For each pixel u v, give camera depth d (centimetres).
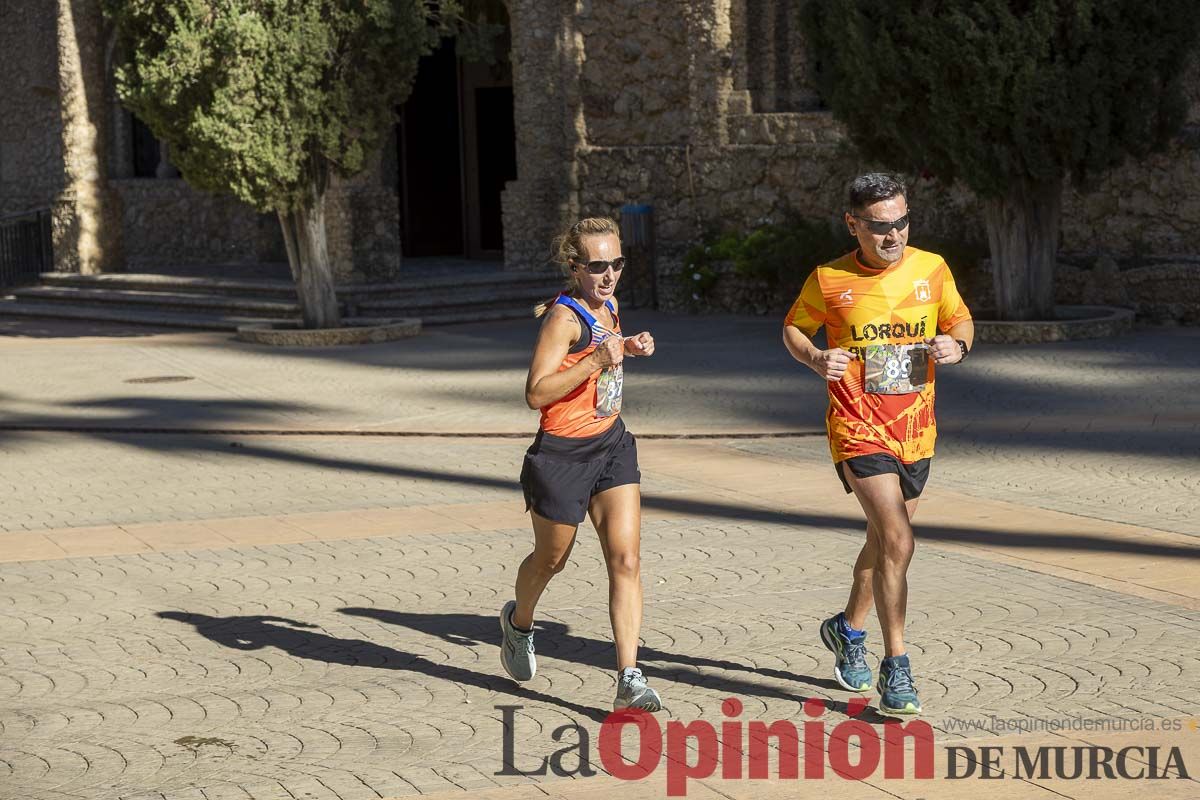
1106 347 1783
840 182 2325
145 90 2034
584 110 2670
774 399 1517
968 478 1091
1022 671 620
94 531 994
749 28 2459
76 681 657
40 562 900
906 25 1791
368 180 2584
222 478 1196
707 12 2453
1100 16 1766
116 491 1152
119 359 2083
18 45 3525
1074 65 1784
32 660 692
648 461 1205
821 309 579
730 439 1309
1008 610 718
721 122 2464
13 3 3525
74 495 1140
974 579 784
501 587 809
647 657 665
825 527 934
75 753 559
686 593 779
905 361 566
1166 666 619
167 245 3475
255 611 772
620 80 2627
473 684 636
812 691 608
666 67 2569
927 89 1828
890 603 564
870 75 1819
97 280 2966
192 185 2145
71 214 3089
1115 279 2039
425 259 3209
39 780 530
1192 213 1989
